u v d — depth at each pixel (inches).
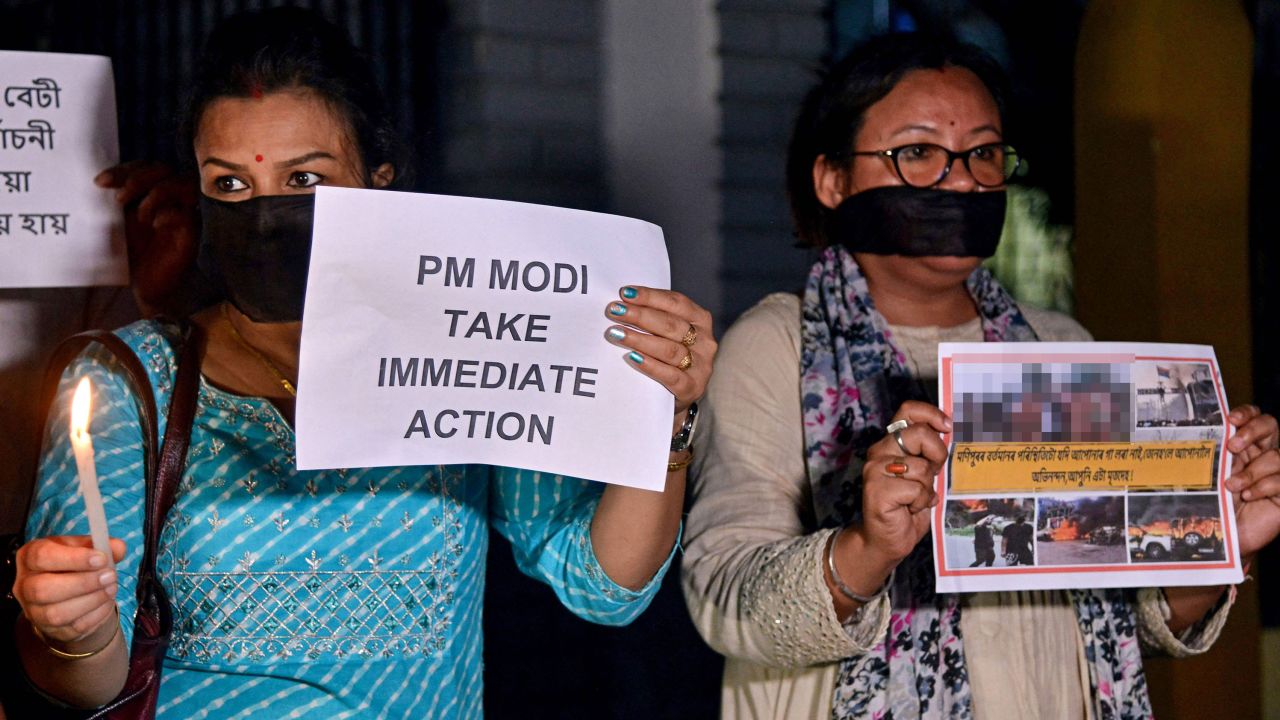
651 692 170.6
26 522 66.0
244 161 68.8
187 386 69.7
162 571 68.4
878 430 86.8
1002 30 219.3
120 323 97.8
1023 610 85.0
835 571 76.6
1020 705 83.3
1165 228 135.6
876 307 93.7
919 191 88.8
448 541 73.4
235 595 68.6
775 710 85.2
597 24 170.9
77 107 93.4
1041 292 214.2
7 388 93.6
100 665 60.7
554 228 66.1
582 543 76.0
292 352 72.4
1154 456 80.3
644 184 173.8
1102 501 79.4
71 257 93.1
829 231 97.7
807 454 86.9
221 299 78.0
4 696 68.0
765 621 78.5
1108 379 79.6
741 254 178.4
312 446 62.2
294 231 68.5
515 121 167.0
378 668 70.6
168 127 76.2
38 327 95.0
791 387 89.6
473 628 76.3
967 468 77.4
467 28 165.0
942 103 89.7
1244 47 138.0
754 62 178.2
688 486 108.4
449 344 64.4
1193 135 136.0
